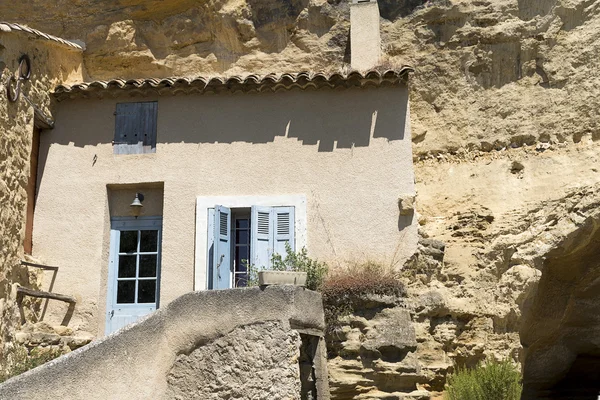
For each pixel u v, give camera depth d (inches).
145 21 651.5
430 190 597.0
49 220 578.9
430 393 506.6
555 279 590.9
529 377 677.3
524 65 608.1
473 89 617.6
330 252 552.4
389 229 552.4
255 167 573.3
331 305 509.7
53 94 594.9
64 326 555.2
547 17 604.4
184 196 572.4
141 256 577.6
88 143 591.8
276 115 581.6
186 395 405.1
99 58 646.5
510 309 530.6
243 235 569.9
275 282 416.2
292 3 648.4
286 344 402.3
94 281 565.6
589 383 713.6
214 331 409.7
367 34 625.3
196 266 553.9
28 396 355.9
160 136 585.9
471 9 626.2
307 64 644.7
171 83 581.0
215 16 646.5
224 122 584.1
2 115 518.0
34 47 569.9
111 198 588.1
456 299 535.5
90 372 376.2
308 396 427.5
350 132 573.3
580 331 649.0
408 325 510.0
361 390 495.2
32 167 583.5
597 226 543.8
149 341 399.2
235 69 650.2
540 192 565.6
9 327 508.4
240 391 402.6
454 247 556.7
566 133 582.2
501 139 600.7
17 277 529.7
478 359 526.3
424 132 617.9
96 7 649.6
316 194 563.8
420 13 637.9
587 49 588.7
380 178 562.6
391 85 576.7
